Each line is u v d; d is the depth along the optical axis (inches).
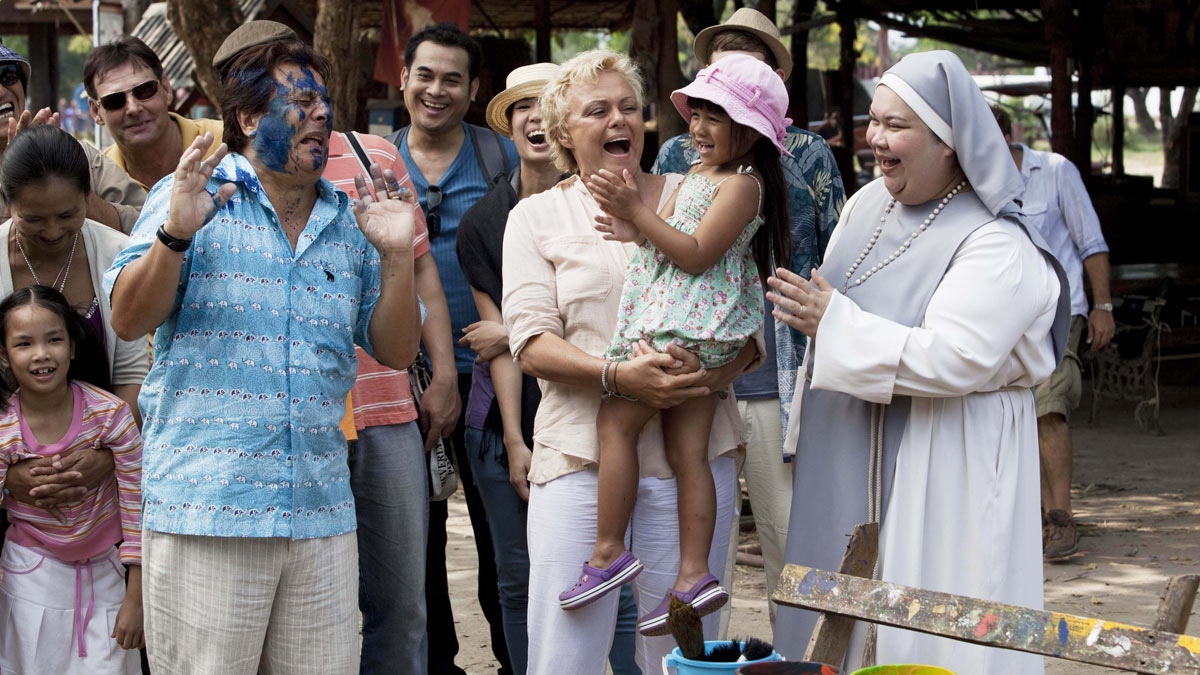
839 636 119.7
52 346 146.3
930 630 108.9
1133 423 440.8
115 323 121.3
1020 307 135.3
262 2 434.9
